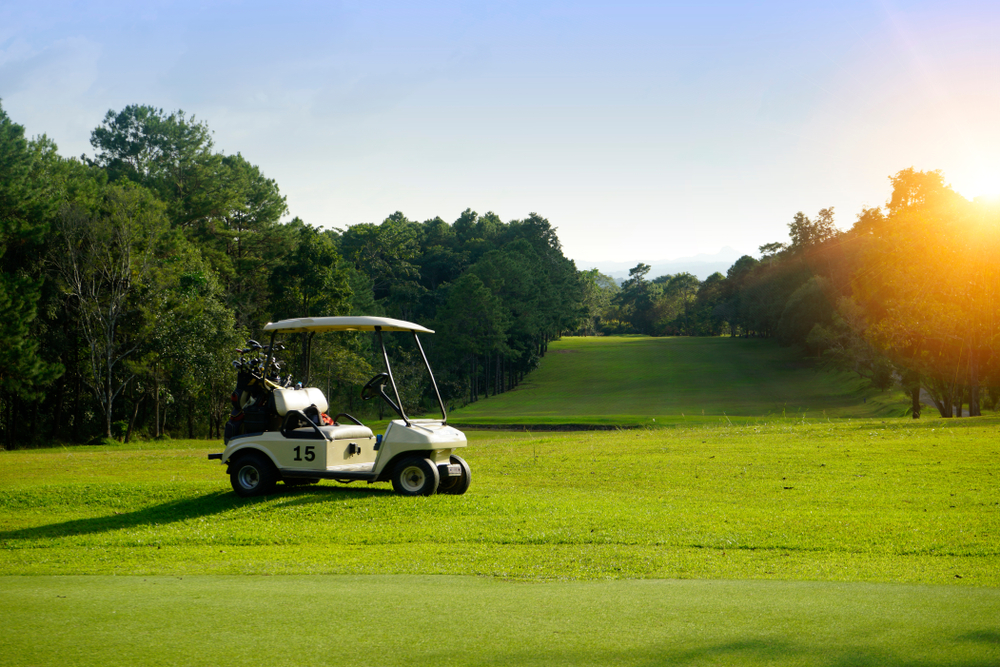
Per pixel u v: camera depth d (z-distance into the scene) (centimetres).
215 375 3897
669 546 846
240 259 5522
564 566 737
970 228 3497
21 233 3591
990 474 1362
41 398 3625
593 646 438
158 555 845
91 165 5806
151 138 5741
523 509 1086
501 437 2898
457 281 7856
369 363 5684
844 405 5328
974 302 3475
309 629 483
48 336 3988
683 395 6219
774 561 759
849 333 5575
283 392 1188
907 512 1041
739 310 11431
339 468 1177
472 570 720
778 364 7881
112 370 4056
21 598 588
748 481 1370
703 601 562
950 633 459
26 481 1535
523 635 464
